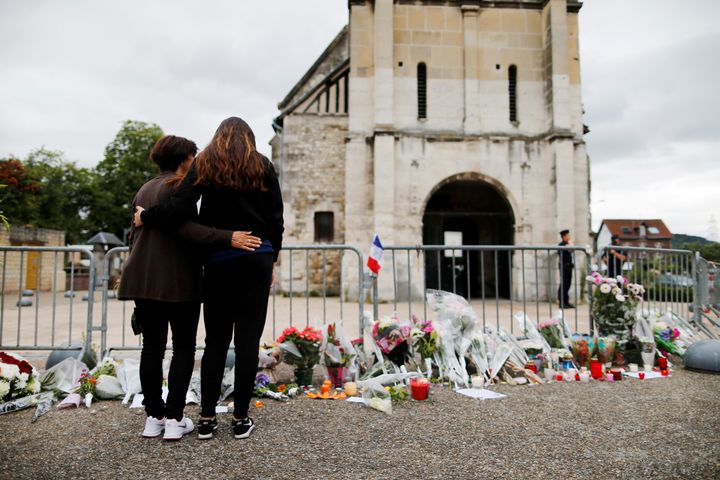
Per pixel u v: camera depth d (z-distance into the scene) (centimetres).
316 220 2012
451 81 1672
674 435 323
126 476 256
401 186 1614
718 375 522
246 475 258
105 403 409
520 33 1702
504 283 1930
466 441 313
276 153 2295
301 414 376
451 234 1975
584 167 1670
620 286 583
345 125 2036
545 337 574
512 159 1644
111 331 854
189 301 310
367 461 279
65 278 2866
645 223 6438
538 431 333
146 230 316
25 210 3234
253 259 310
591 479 254
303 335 451
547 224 1627
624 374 518
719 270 755
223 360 320
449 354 494
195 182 306
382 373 483
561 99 1628
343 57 2353
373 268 525
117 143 3903
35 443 309
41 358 606
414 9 1681
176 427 312
